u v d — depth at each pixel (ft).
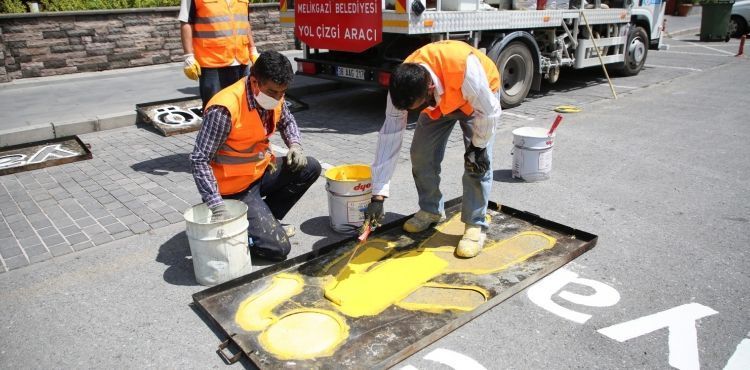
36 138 20.10
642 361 7.86
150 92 26.40
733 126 20.66
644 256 10.86
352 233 12.20
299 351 8.04
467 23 20.52
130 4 33.14
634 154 17.57
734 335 8.36
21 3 30.40
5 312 9.47
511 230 11.91
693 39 52.60
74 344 8.59
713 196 13.99
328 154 18.02
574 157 17.40
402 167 16.70
